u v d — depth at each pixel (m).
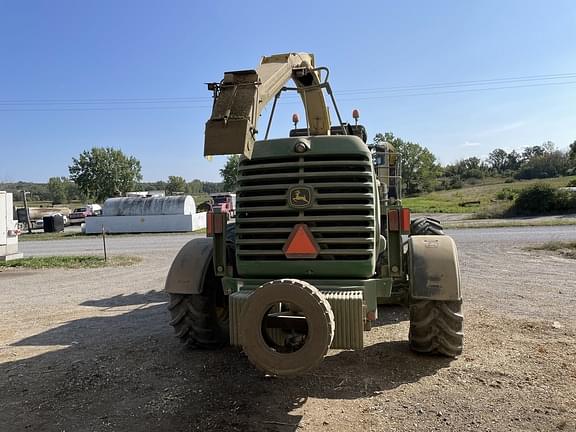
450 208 38.88
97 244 23.05
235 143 3.70
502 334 5.70
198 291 5.04
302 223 4.22
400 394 4.11
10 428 3.71
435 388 4.21
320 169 4.26
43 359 5.37
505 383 4.27
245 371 4.77
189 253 5.31
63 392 4.39
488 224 23.02
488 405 3.85
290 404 3.99
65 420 3.82
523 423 3.54
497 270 10.35
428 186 71.00
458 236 18.31
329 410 3.86
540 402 3.88
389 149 7.20
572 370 4.52
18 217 39.75
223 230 4.82
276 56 5.44
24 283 11.38
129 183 77.44
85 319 7.37
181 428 3.63
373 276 4.56
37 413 3.96
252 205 4.38
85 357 5.39
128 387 4.46
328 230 4.17
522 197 29.02
